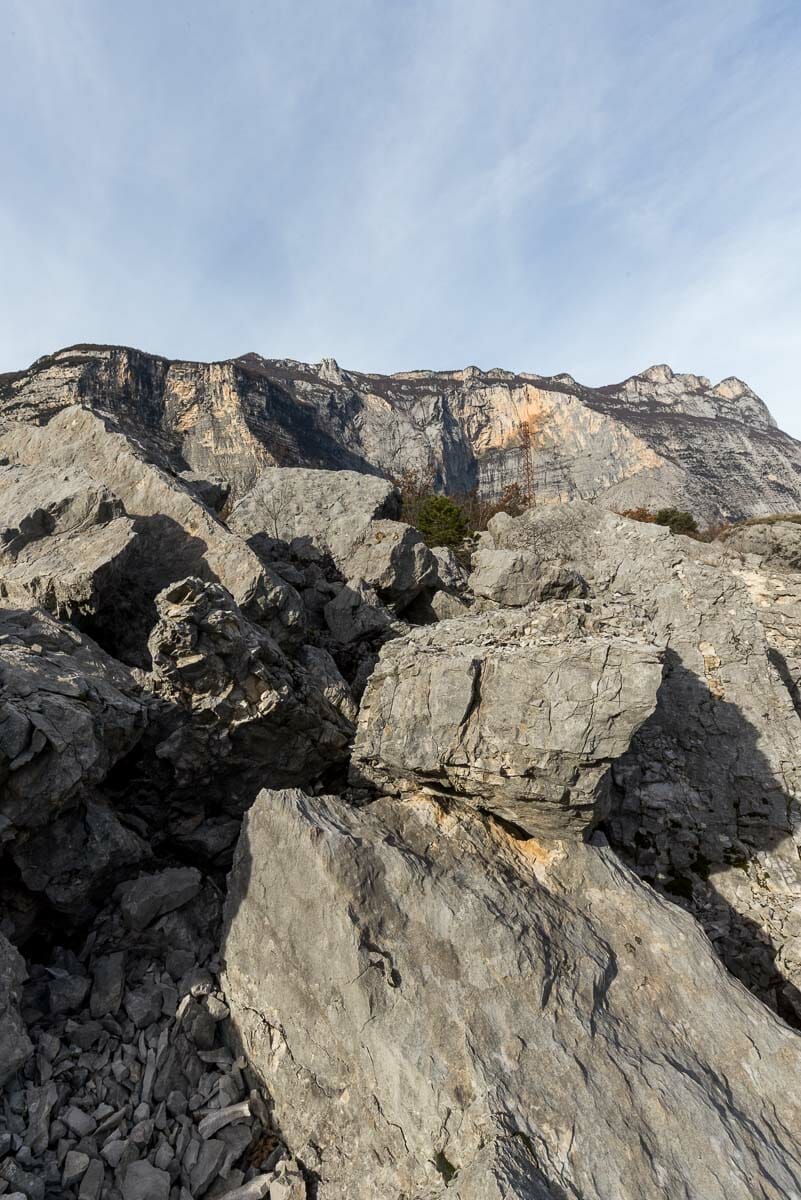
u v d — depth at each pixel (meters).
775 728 15.10
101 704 9.50
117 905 9.53
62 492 15.05
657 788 14.69
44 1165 6.55
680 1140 6.86
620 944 9.08
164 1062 7.82
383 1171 6.95
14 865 8.59
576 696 9.40
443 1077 7.18
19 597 12.89
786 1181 6.72
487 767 9.80
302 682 12.47
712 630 16.44
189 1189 6.76
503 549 23.20
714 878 13.65
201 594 10.73
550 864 10.10
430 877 8.83
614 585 18.95
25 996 8.16
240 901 9.29
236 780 11.76
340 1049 7.74
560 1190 6.24
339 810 9.86
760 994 12.60
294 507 23.19
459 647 11.38
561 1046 7.50
